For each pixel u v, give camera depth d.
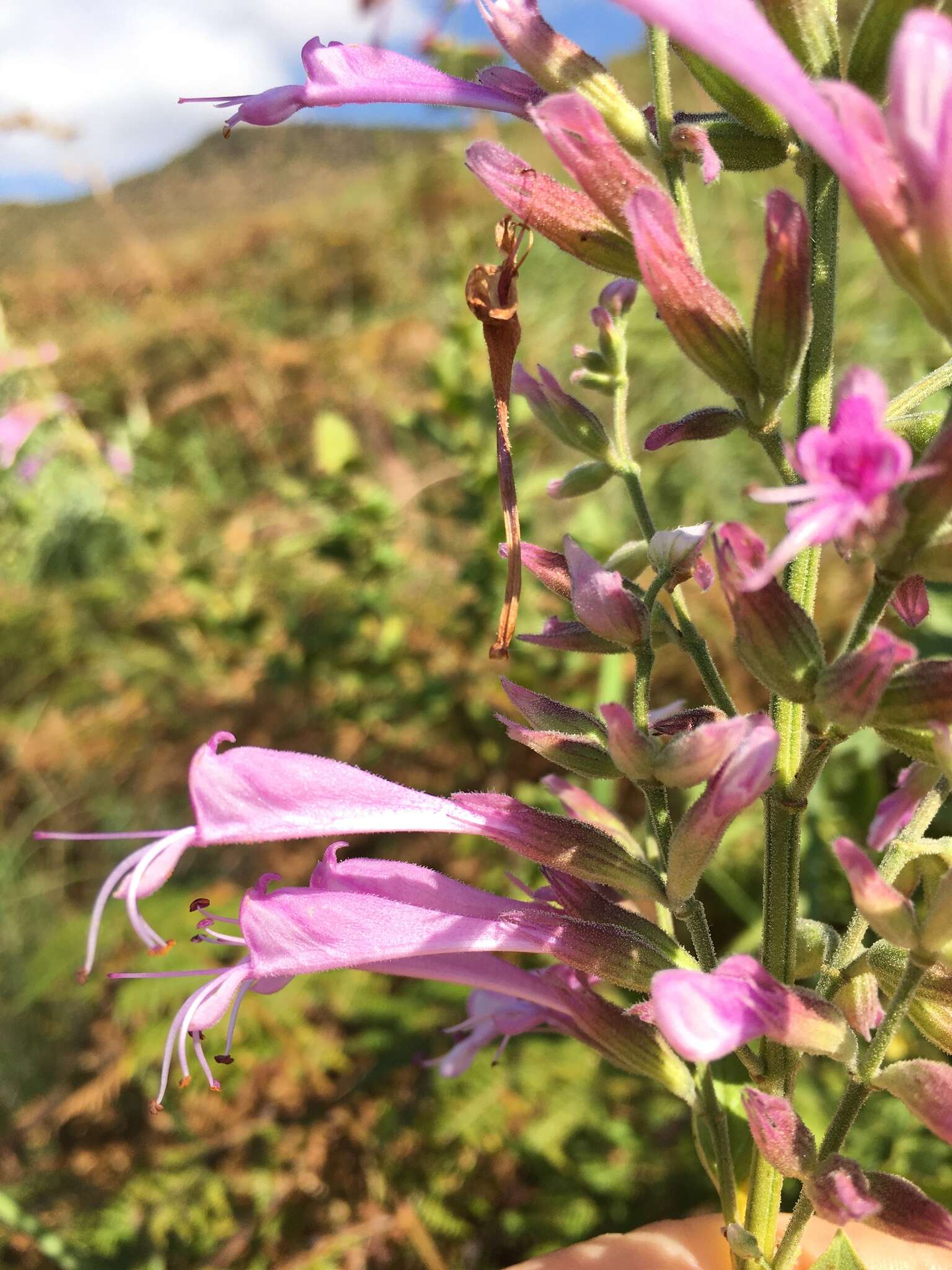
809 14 0.05
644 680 0.06
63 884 0.21
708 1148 0.07
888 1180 0.05
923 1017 0.05
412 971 0.07
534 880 0.14
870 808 0.12
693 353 0.05
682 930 0.13
